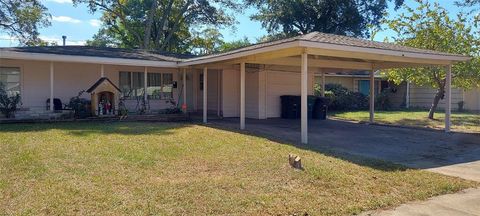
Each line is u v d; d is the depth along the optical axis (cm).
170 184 545
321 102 1694
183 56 1961
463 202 512
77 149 789
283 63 1298
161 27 3434
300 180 582
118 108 1484
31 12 3036
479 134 1170
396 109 2369
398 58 1130
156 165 662
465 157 825
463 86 1596
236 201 481
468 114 1970
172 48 3722
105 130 1111
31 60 1417
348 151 866
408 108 2450
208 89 1834
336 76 2670
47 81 1533
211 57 1332
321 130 1262
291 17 3072
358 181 593
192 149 820
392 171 666
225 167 658
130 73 1722
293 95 1680
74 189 511
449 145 974
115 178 570
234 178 586
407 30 1559
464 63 1438
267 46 1020
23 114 1366
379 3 3014
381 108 2406
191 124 1351
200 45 3988
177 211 443
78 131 1075
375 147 935
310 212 456
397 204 499
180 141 925
